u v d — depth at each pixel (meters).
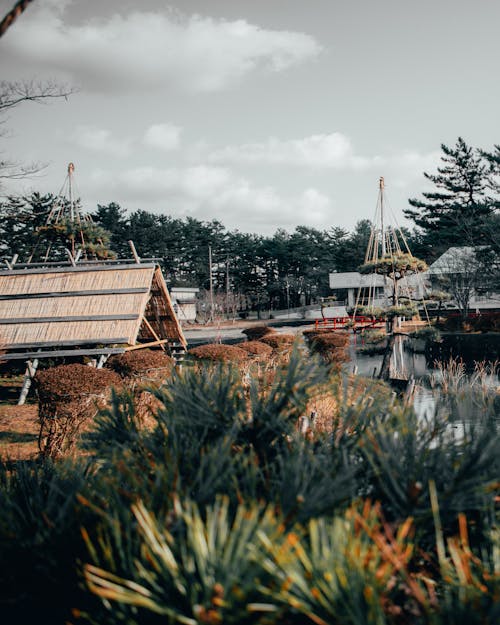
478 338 22.70
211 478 2.03
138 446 2.53
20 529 2.18
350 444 2.48
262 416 2.59
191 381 2.90
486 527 1.98
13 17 2.16
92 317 12.97
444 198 51.19
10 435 8.64
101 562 1.90
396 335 17.94
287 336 15.74
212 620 1.42
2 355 12.48
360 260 75.06
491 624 1.42
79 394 6.67
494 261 35.16
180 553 1.70
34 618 1.97
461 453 2.26
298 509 1.85
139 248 68.62
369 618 1.41
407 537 1.92
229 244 81.06
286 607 1.54
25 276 14.11
